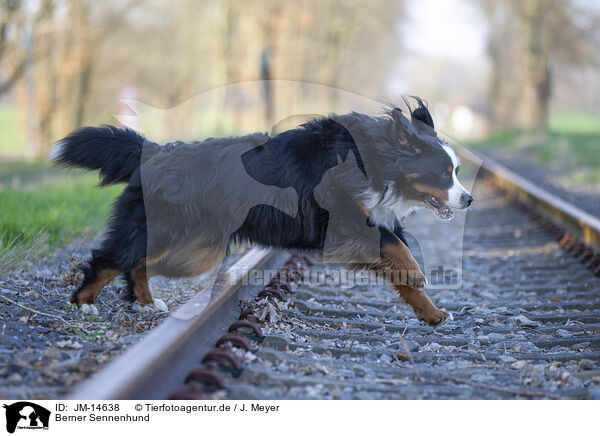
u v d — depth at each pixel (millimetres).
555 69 50250
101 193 14664
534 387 5754
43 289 8148
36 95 42219
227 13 46719
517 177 22922
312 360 6113
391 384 5742
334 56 60281
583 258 11117
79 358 5855
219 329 6754
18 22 34250
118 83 53375
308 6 55156
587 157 30594
